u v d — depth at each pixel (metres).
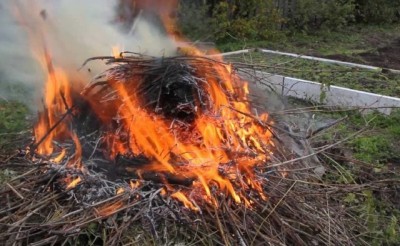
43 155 4.14
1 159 4.48
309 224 3.81
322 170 4.82
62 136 4.36
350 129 6.41
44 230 3.46
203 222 3.59
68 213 3.58
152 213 3.58
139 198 3.68
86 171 3.87
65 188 3.79
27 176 3.96
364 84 8.10
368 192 4.55
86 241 3.52
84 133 4.31
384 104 7.11
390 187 4.95
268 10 11.40
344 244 3.86
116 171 3.90
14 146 4.85
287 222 3.79
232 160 3.93
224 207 3.69
